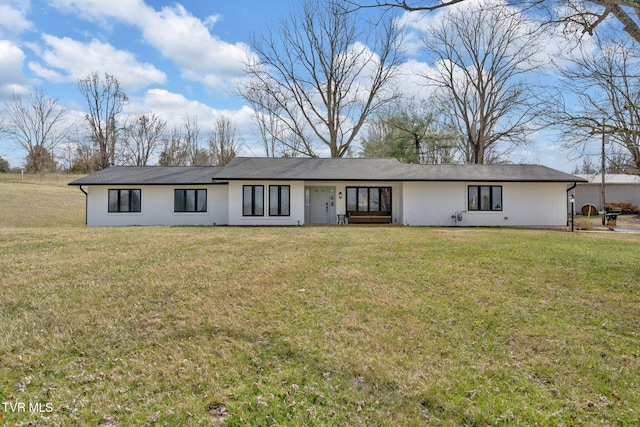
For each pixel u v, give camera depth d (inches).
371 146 1226.6
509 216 737.6
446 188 737.0
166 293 230.2
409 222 732.7
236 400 120.3
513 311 206.4
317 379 134.0
